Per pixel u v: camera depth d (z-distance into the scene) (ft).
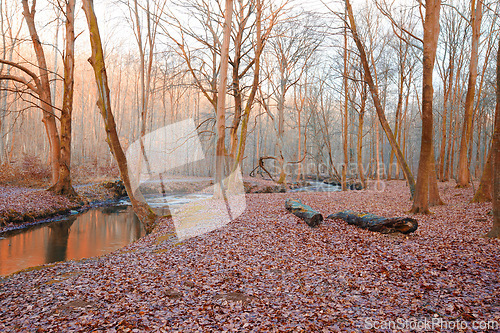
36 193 50.42
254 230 26.86
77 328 11.74
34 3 49.60
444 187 60.44
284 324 12.17
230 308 13.60
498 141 22.61
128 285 16.19
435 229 27.30
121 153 20.38
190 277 17.26
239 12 49.34
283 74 79.66
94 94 123.13
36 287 16.83
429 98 33.32
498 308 12.48
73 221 45.03
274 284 16.46
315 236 25.67
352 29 42.22
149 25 54.80
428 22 32.27
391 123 134.92
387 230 25.96
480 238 23.00
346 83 71.46
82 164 100.53
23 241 33.81
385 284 16.06
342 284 16.33
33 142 108.47
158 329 11.68
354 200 48.14
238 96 51.85
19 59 98.17
